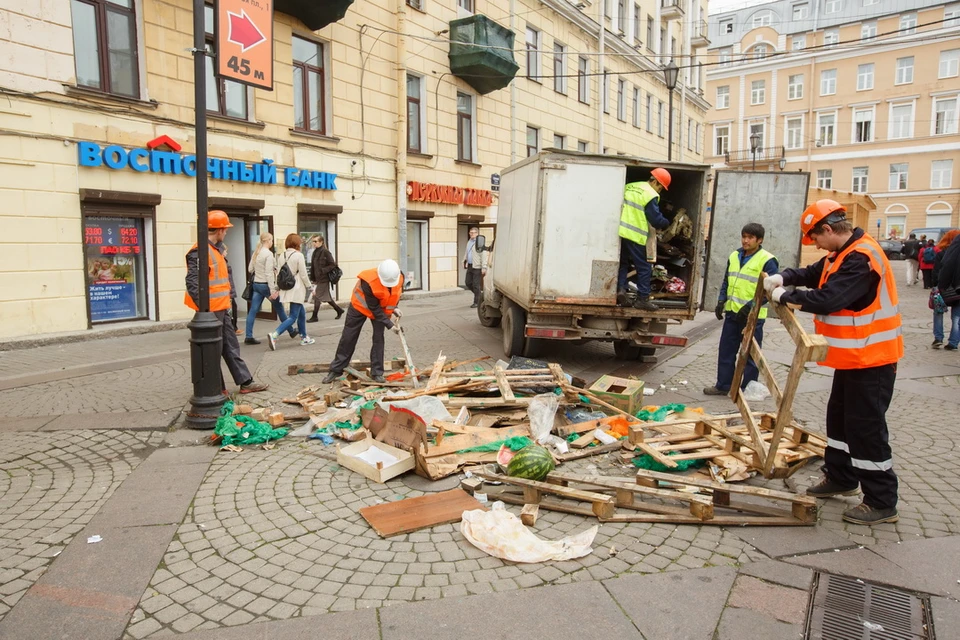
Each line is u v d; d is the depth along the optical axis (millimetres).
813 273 4145
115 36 10648
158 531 3756
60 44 9734
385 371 7875
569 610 2930
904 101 46438
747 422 4582
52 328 9938
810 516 3812
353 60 15469
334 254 15398
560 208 7738
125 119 10672
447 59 18703
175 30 11445
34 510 4047
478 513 3785
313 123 14867
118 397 6707
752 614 2900
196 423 5738
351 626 2816
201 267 5742
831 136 49969
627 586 3137
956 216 45125
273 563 3396
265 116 13328
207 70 12117
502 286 9930
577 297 7852
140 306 11383
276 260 10508
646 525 3850
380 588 3139
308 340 10078
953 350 9875
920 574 3258
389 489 4426
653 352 9141
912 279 22953
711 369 8695
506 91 21719
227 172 12352
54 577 3229
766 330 12648
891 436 5562
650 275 7855
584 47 26500
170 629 2811
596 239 7797
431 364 8445
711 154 55281
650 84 33531
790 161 51750
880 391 3764
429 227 18656
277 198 13703
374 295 7023
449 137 19078
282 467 4836
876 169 48094
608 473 4676
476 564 3379
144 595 3082
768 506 4098
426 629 2791
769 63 51469
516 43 21969
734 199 10438
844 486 4160
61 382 7367
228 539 3672
